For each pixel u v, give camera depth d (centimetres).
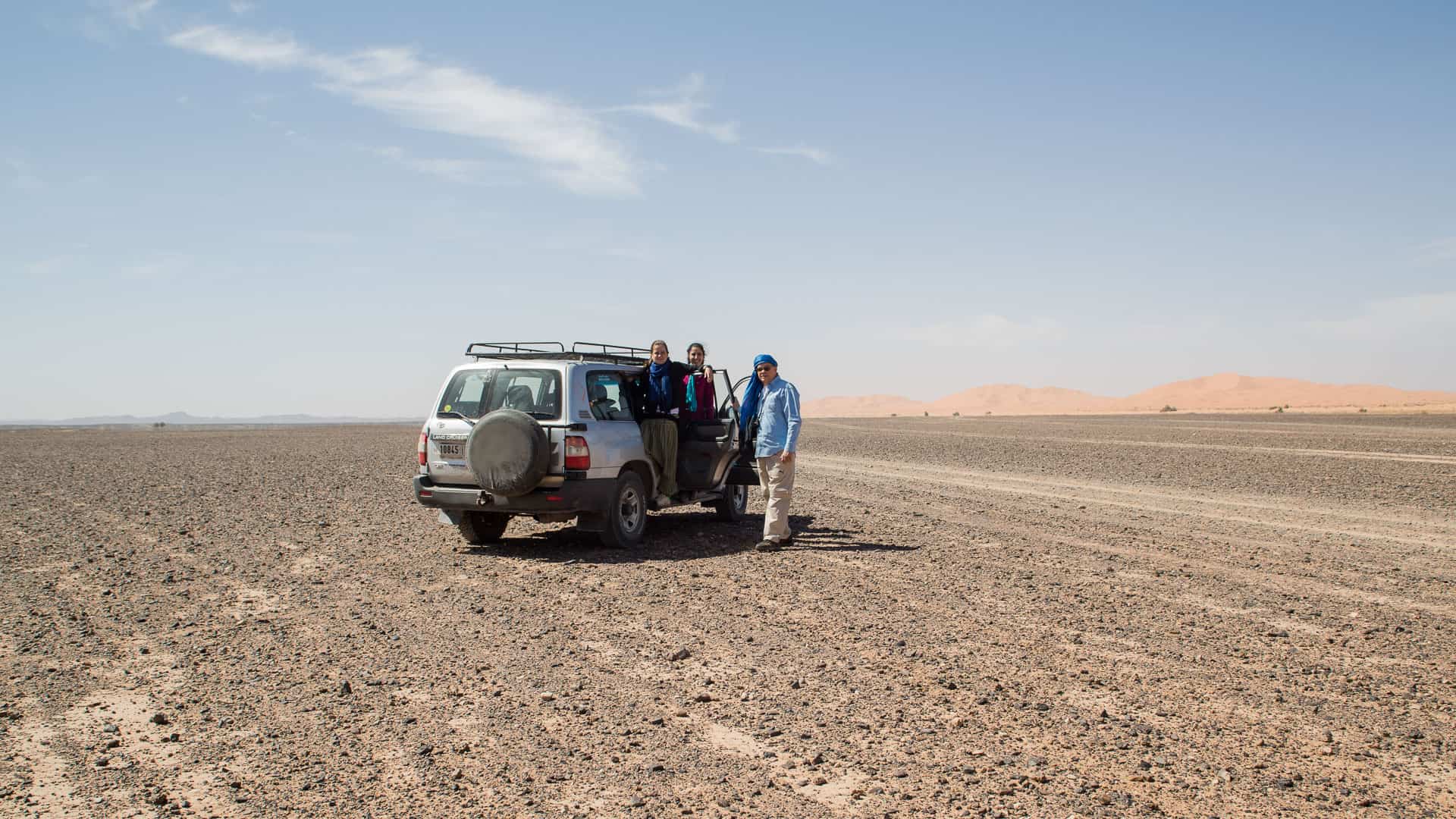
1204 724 544
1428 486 1845
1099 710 566
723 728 538
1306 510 1524
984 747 509
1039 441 3541
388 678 634
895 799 446
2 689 616
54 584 949
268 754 504
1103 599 859
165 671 652
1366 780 469
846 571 995
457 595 890
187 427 8000
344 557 1103
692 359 1245
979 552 1110
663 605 841
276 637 742
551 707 575
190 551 1141
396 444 3803
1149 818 427
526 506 1066
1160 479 2052
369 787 462
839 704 577
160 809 439
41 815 434
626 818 427
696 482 1238
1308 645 710
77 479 2117
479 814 432
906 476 2138
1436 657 678
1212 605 837
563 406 1079
